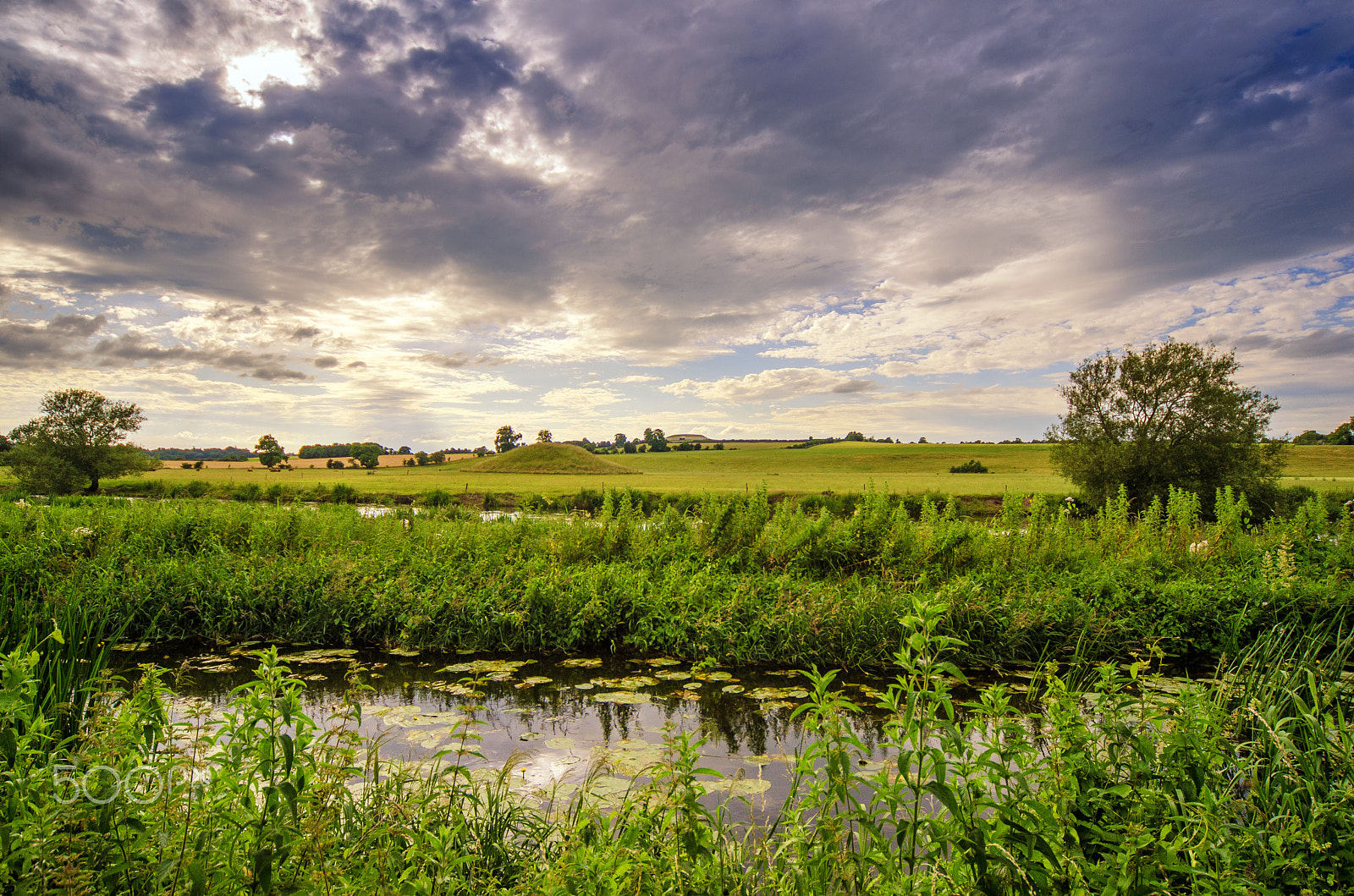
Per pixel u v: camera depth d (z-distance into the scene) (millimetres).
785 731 6137
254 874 2270
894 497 12148
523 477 65062
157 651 8727
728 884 2891
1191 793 2965
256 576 9961
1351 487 32969
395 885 2539
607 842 2912
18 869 2303
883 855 2721
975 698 6992
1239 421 27594
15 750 2521
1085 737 2996
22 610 5938
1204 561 10531
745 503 12328
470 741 5730
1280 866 2498
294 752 2623
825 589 9430
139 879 2424
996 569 9977
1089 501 29594
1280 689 4703
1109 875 2461
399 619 8906
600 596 9203
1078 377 30875
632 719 6469
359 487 46375
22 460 43812
